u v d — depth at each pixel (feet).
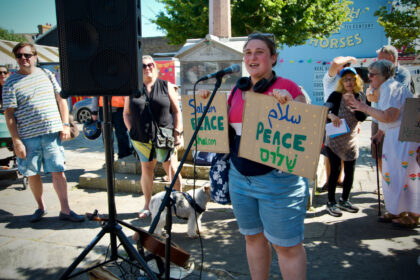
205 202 10.68
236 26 35.58
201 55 18.45
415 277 8.34
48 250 10.24
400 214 11.44
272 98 6.22
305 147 5.85
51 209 13.58
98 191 15.74
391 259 9.21
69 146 25.53
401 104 10.12
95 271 6.97
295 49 54.19
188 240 10.72
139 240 7.42
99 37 6.68
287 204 6.16
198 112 7.57
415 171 10.28
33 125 11.55
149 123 11.27
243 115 6.59
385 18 26.53
